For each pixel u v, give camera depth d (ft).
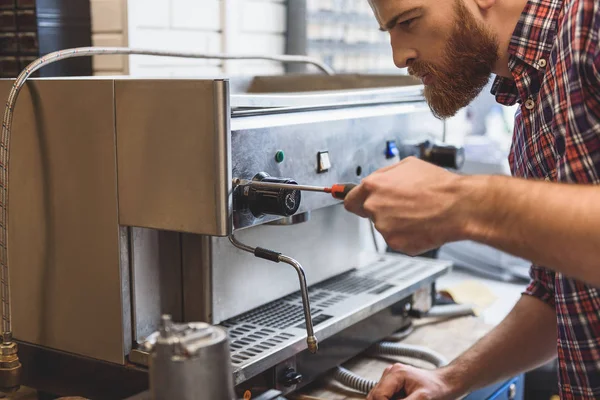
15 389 4.14
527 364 4.57
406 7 3.69
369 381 4.60
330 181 4.52
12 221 4.32
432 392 4.25
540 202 2.98
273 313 4.66
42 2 5.49
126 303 4.02
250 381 3.99
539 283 4.59
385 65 9.07
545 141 3.75
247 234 4.45
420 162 3.31
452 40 3.71
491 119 10.08
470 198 3.09
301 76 6.40
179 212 3.74
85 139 3.95
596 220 2.89
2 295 4.10
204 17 6.83
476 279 8.66
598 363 3.68
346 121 4.62
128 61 6.05
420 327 5.72
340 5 8.30
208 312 4.22
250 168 3.86
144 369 3.96
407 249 3.28
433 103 3.96
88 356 4.17
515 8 3.73
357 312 4.70
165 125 3.70
